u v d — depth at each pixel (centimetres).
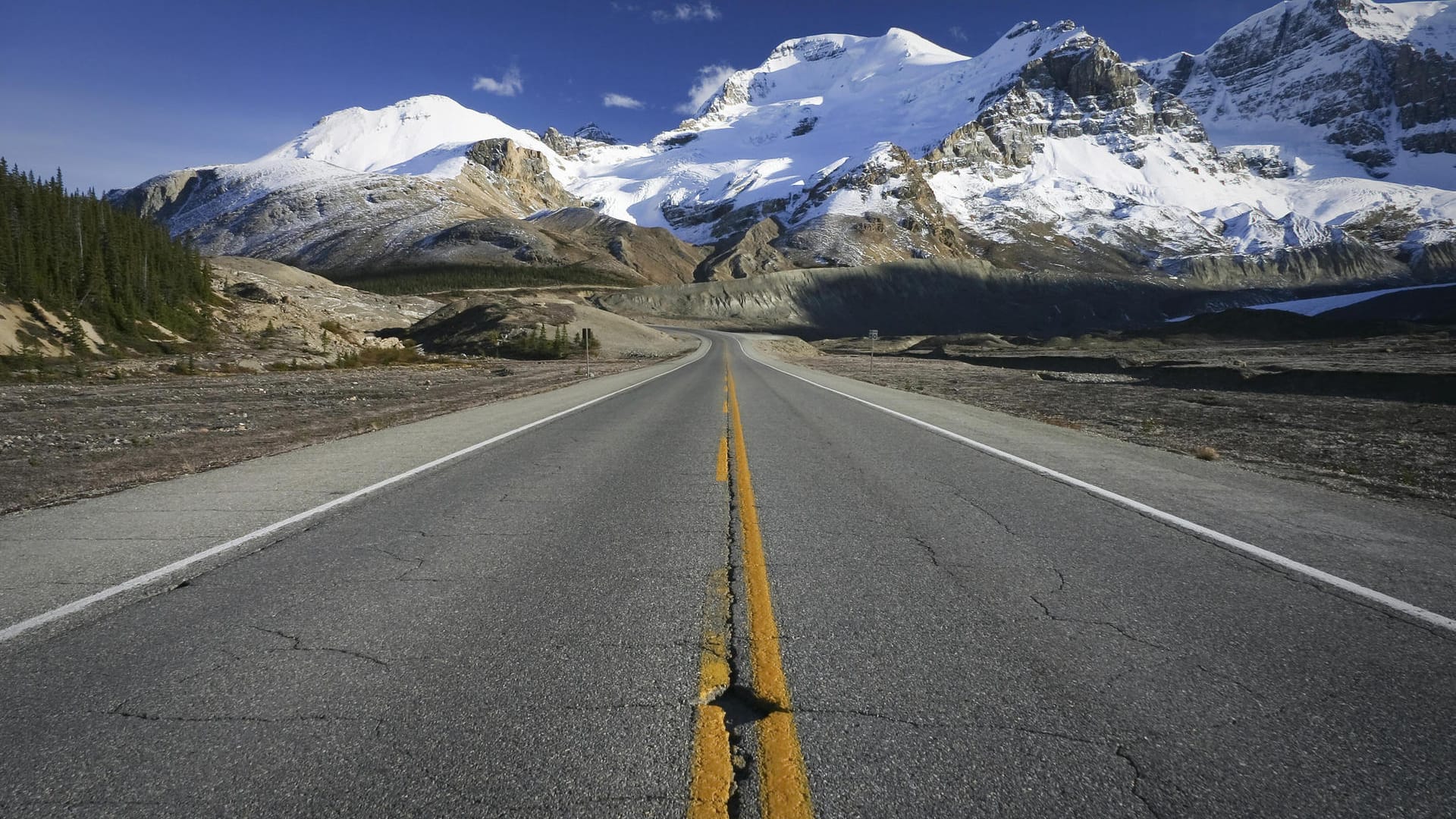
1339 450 922
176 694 254
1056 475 671
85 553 426
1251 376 2612
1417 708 242
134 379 2436
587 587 364
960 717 236
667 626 312
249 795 199
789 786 199
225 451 844
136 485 646
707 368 3591
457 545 444
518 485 641
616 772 207
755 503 561
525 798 197
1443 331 6656
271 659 281
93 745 222
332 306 6981
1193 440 1027
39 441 972
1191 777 205
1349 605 336
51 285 3559
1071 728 230
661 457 797
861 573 385
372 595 353
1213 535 458
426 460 771
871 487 621
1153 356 5316
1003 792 199
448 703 246
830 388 2053
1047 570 388
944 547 435
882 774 206
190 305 4566
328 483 644
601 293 16125
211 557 417
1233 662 276
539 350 5222
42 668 273
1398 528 475
